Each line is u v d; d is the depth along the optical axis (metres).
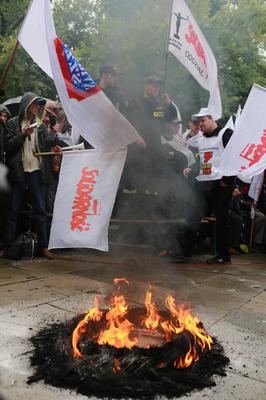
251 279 4.58
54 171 4.74
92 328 2.56
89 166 3.83
